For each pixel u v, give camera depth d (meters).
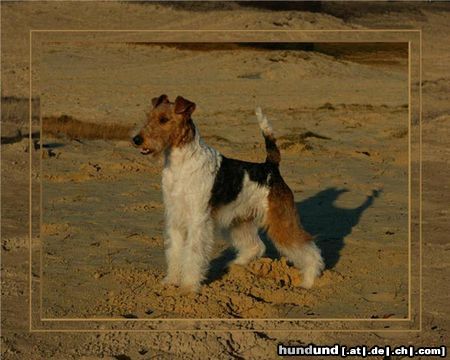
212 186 7.48
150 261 8.93
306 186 13.25
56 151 16.02
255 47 37.00
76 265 8.73
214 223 7.71
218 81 30.70
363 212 11.47
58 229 10.19
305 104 25.36
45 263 8.80
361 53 38.31
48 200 11.95
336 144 17.80
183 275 7.68
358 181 13.70
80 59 34.28
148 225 10.52
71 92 26.89
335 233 10.25
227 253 9.39
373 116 22.41
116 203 11.84
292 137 18.50
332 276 8.34
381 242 9.81
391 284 8.27
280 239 8.04
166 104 7.38
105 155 15.82
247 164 7.90
